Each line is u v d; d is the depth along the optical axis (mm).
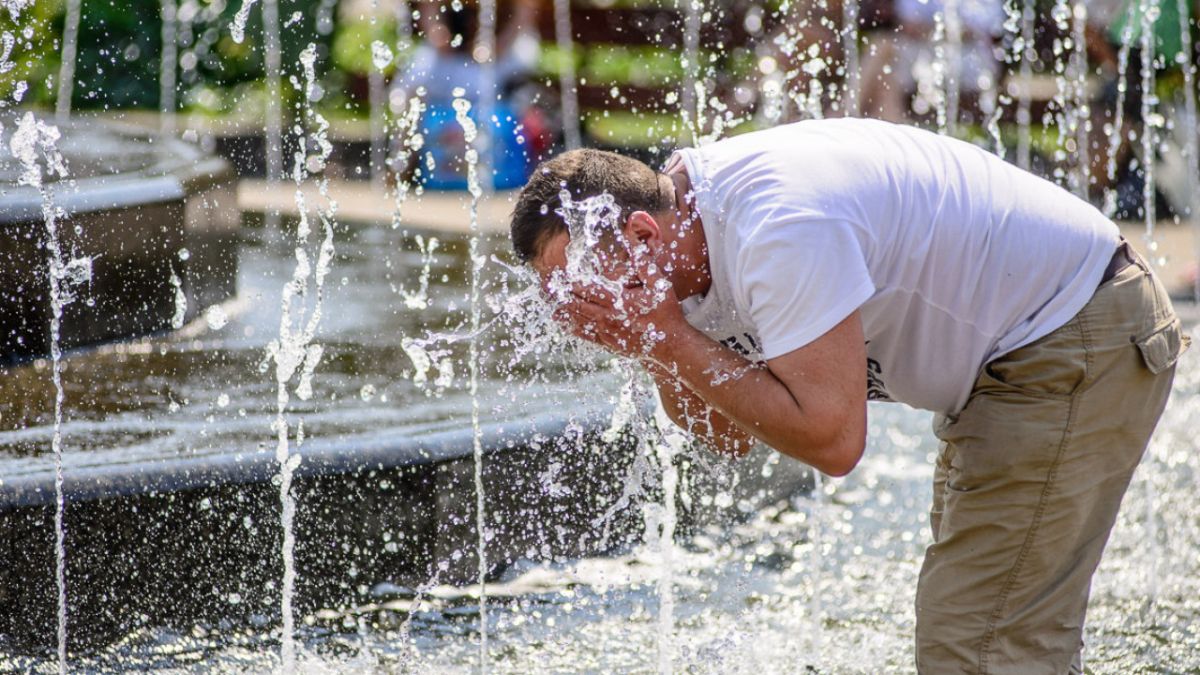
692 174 8188
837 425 7871
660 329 8141
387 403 13578
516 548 12547
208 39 38156
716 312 8484
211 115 37656
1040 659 9000
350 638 11375
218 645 11164
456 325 17547
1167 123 29469
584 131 34875
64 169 17000
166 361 15656
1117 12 28812
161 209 17031
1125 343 8453
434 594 12141
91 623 11102
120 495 11086
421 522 12039
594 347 9656
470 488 12211
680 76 34438
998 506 8703
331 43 39094
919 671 9266
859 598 12602
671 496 12883
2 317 15508
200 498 11344
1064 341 8406
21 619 10930
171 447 12047
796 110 25578
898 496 15289
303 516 11617
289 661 10945
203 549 11398
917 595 9227
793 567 13281
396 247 23688
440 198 31453
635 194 8086
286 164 35094
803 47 25578
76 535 11000
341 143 36500
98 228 16203
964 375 8641
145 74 37531
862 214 7988
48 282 15805
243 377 14922
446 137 34062
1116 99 29422
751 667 11188
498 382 14453
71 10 34594
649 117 35031
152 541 11219
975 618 8922
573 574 12641
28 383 14656
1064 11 28828
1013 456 8555
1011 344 8484
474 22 34875
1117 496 8945
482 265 22109
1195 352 19656
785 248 7742
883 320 8438
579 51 36281
